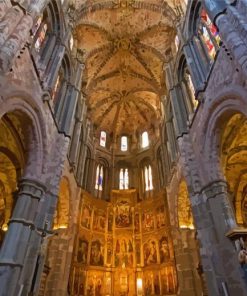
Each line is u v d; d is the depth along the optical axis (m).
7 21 8.68
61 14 16.36
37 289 9.59
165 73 20.62
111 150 29.67
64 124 15.41
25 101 10.41
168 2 19.84
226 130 12.55
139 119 31.16
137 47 23.84
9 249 8.91
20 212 9.90
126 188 26.89
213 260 10.17
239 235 9.18
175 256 17.70
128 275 20.27
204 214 11.45
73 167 18.14
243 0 9.01
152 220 22.08
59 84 16.97
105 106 29.50
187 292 15.84
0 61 7.79
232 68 9.62
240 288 8.84
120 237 22.28
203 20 14.52
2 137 12.27
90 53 22.47
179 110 16.67
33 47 12.08
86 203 21.69
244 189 16.28
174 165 18.36
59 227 17.58
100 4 20.80
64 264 16.52
